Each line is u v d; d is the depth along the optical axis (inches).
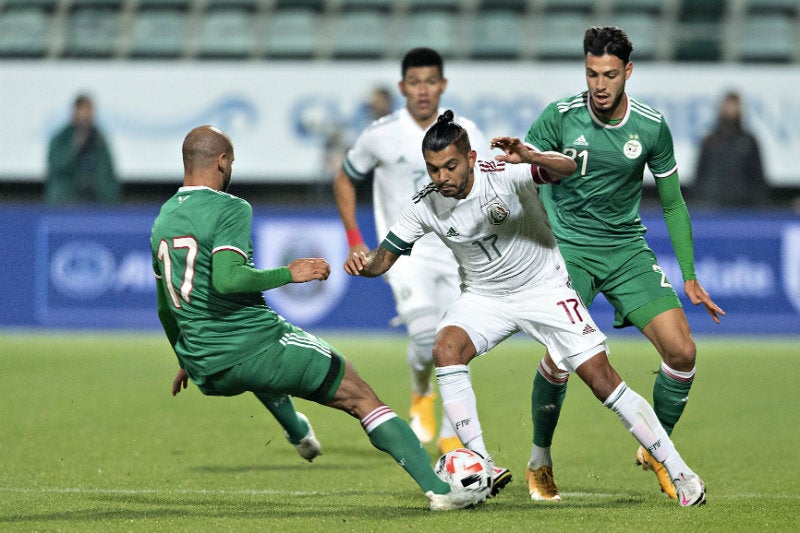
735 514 686.5
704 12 2461.9
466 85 2375.7
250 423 1197.7
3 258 2092.8
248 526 644.7
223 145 708.0
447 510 701.9
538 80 2368.4
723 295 2018.9
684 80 2356.1
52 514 689.0
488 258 743.7
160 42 2502.5
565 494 808.9
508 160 680.4
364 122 2374.5
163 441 1074.7
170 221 691.4
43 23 2518.5
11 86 2406.5
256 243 2034.9
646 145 805.2
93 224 2086.6
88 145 2174.0
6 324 2097.7
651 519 666.8
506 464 971.3
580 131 812.0
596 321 2073.1
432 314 1041.5
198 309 689.6
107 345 1923.0
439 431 1170.0
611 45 764.6
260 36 2506.2
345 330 2047.2
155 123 2397.9
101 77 2406.5
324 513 693.9
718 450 1040.2
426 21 2513.5
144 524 652.7
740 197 2117.4
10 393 1406.3
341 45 2493.8
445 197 717.3
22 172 2404.0
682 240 819.4
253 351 692.1
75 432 1120.8
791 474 908.6
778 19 2449.6
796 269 2012.8
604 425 1186.0
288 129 2383.1
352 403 711.7
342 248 2037.4
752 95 2343.8
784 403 1363.2
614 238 836.6
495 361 1777.8
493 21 2508.6
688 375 800.3
